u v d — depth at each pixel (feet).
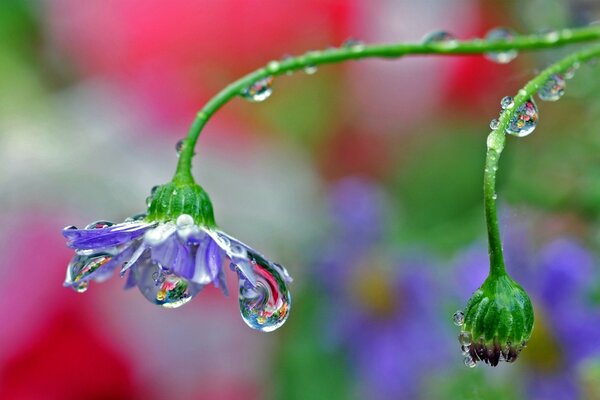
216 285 0.64
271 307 0.64
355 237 0.87
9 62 0.92
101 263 0.66
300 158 0.91
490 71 0.91
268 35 0.90
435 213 0.91
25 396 0.82
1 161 0.85
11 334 0.82
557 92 0.69
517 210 0.79
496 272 0.64
